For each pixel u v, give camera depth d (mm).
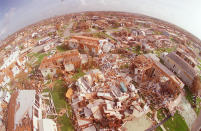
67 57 41812
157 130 26672
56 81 37688
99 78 36031
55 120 27422
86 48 52062
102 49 52969
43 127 22922
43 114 28500
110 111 27188
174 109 31188
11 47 59906
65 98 32594
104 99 31109
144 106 30141
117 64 45250
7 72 37969
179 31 96438
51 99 32188
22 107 25375
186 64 40844
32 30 80812
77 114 28031
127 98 32062
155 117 29062
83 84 34156
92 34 69875
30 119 23312
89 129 25281
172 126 27812
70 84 35812
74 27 80438
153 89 35469
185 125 28656
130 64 44531
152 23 108375
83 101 30109
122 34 71188
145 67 38344
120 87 33906
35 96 28656
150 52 55500
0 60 48281
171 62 45375
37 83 36688
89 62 43000
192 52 57750
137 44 58719
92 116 27344
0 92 32594
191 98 35719
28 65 44281
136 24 99250
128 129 26219
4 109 29047
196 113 32156
